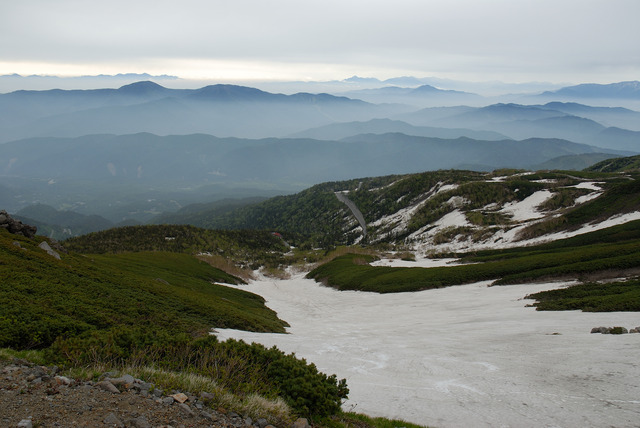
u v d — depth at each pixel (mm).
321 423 11508
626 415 12977
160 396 9891
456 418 14039
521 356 22328
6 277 24516
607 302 35531
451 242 124188
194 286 60281
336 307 66625
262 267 124188
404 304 59688
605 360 19000
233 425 9414
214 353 13609
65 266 33969
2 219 42469
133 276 45156
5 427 7141
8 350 12812
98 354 12055
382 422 13234
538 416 13680
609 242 76500
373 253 124438
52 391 8969
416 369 21703
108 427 7766
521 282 58344
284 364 13336
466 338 30281
